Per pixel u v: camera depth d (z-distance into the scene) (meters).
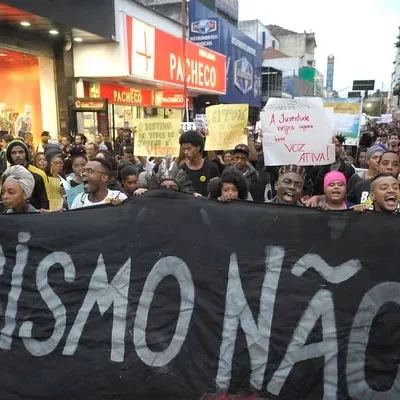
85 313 2.40
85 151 6.71
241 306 2.33
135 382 2.32
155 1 26.33
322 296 2.31
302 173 3.70
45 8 10.14
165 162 4.54
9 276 2.47
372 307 2.29
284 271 2.34
